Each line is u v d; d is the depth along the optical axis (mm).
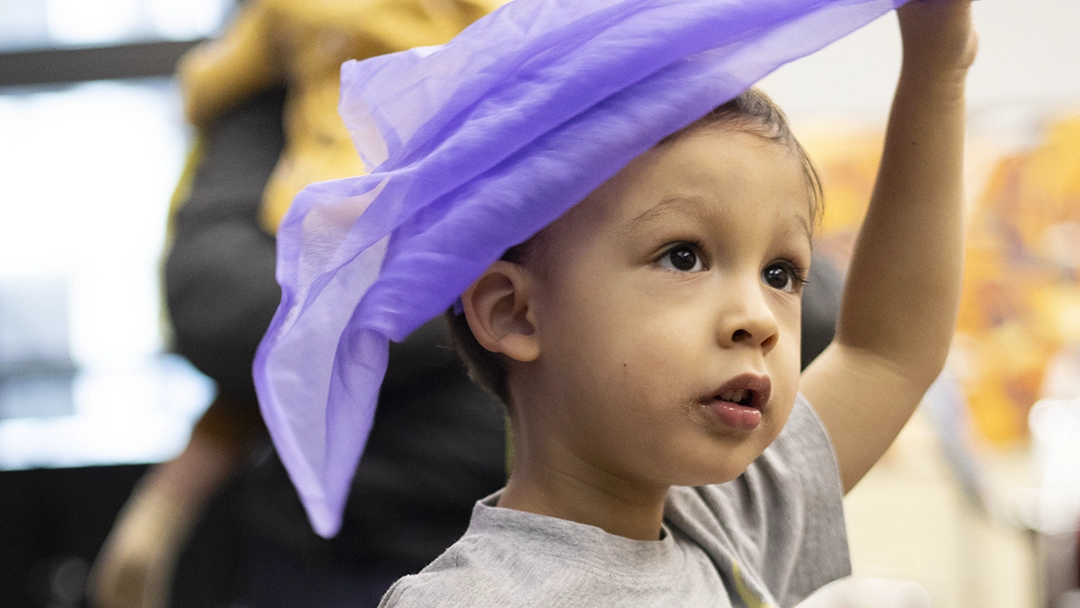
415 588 766
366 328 760
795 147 789
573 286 756
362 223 744
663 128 711
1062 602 2305
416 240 733
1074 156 2586
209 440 1753
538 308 779
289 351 815
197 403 3002
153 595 1755
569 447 790
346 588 1421
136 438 3008
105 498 2996
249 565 1557
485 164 717
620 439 748
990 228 2615
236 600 1745
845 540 973
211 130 1727
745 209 740
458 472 1387
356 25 1450
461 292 723
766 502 950
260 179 1624
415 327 726
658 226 736
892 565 2396
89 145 2965
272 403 827
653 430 734
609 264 746
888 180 967
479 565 779
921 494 2395
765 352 741
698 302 732
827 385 1003
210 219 1589
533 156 715
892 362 995
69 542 3006
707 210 736
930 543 2387
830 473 967
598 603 769
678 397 727
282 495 1467
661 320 729
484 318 794
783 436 969
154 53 2947
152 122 2961
